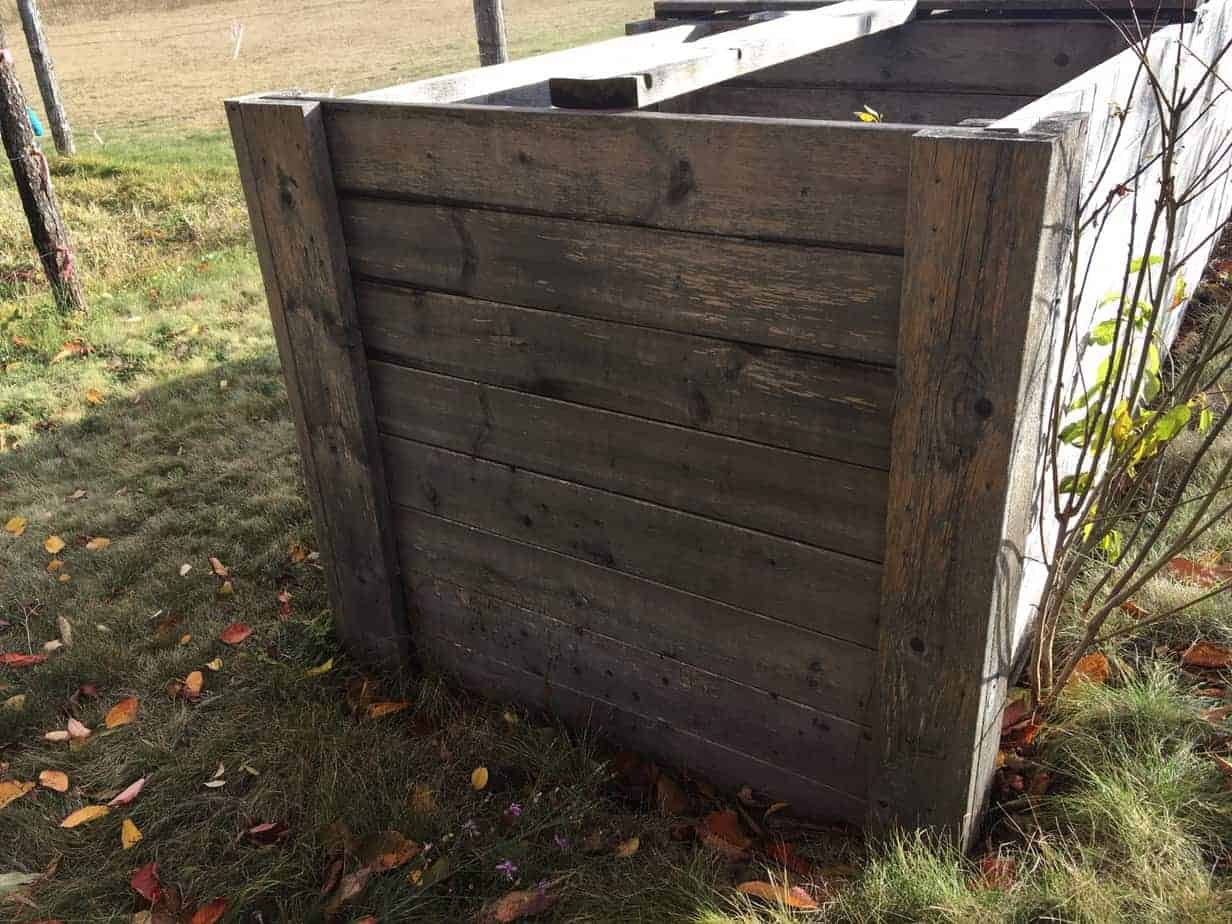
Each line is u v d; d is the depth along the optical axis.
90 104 16.22
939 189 1.52
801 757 2.21
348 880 2.17
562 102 1.92
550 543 2.36
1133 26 3.22
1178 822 2.04
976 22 3.51
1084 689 2.42
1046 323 1.63
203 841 2.35
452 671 2.77
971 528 1.71
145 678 2.90
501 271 2.10
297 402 2.59
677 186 1.79
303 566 3.40
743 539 2.04
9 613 3.25
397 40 21.86
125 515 3.75
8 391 4.83
